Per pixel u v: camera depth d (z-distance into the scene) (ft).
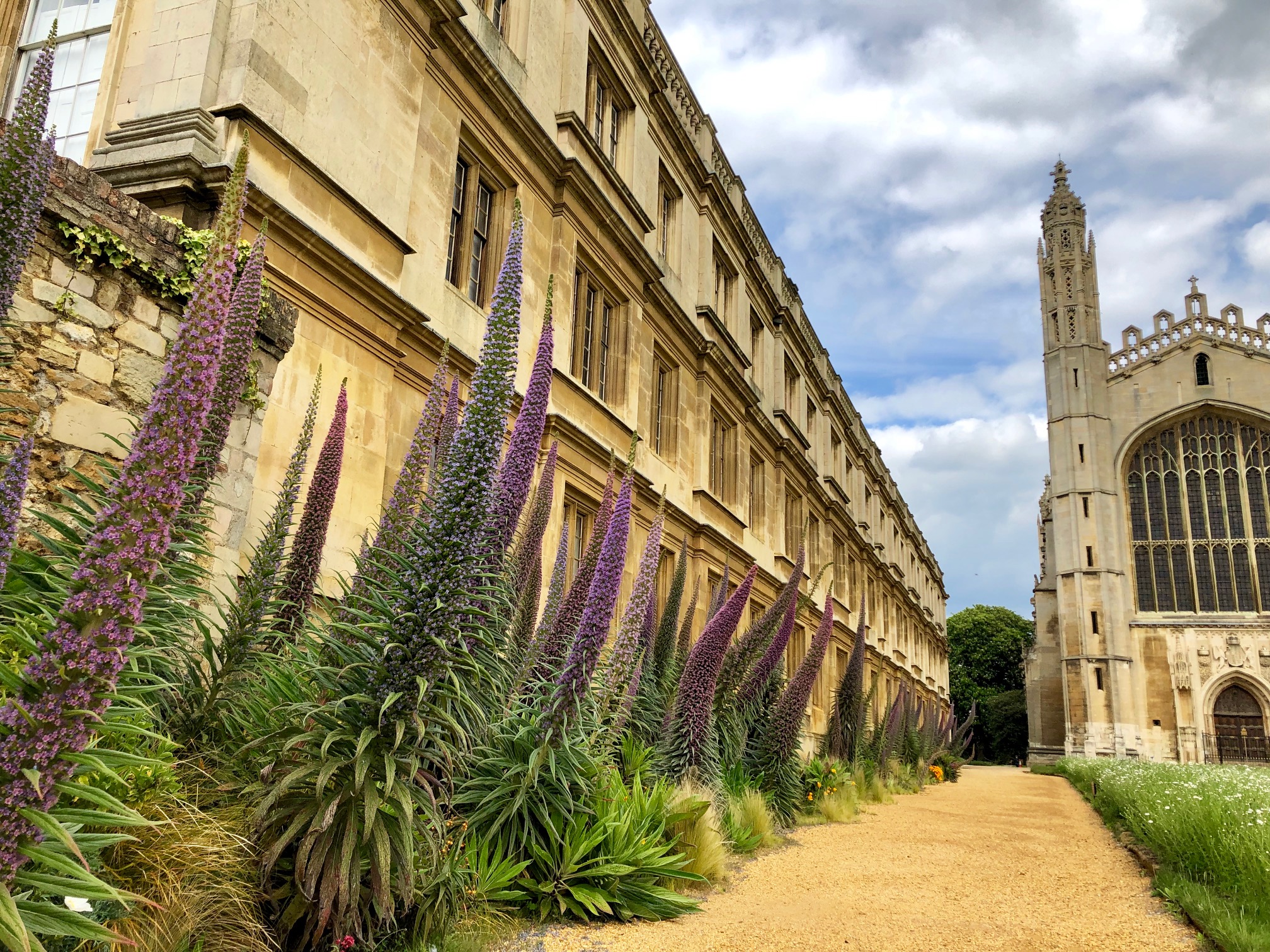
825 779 46.52
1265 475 166.30
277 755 12.87
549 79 46.85
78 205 16.66
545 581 41.96
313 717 12.42
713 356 65.98
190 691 14.20
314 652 13.73
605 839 20.03
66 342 16.34
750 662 38.17
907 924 20.22
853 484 125.08
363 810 11.87
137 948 9.73
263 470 25.68
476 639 14.17
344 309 29.48
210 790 12.88
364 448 30.12
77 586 7.16
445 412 19.44
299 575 16.10
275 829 12.40
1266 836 22.24
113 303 17.30
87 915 9.29
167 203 24.93
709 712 30.22
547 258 45.11
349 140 30.37
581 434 45.14
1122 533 169.78
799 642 86.43
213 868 11.25
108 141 25.88
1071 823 49.55
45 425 15.85
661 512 21.95
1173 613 165.48
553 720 18.35
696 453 64.54
